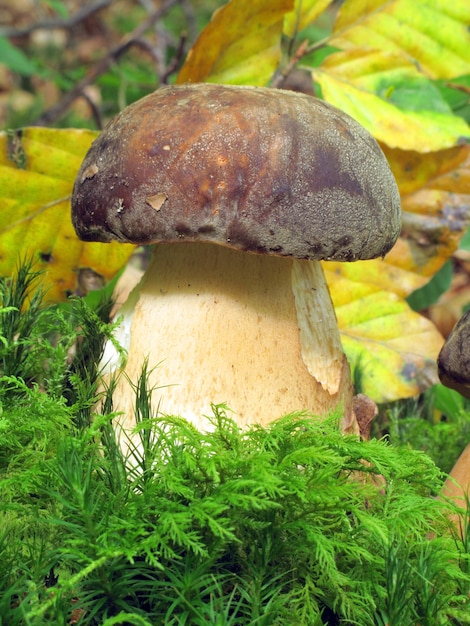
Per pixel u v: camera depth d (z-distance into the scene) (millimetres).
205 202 282
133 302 323
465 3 411
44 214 378
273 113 290
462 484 315
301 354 314
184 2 799
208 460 266
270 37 392
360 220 293
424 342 423
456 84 465
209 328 305
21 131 366
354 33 422
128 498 267
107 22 1160
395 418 391
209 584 262
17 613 247
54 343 375
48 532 269
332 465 273
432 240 439
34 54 985
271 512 265
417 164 432
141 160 287
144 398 295
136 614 245
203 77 398
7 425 284
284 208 283
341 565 272
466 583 269
